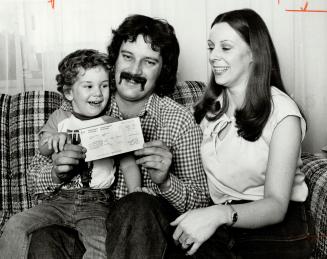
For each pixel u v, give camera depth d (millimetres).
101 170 1271
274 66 1230
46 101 1504
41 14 1776
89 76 1291
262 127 1141
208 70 1860
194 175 1294
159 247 951
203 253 987
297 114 1128
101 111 1344
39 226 1137
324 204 1142
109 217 1013
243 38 1159
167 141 1316
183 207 1207
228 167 1188
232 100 1248
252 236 1096
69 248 1063
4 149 1462
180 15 1831
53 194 1270
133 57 1291
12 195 1427
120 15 1809
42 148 1286
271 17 1861
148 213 969
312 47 1896
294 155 1104
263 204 1041
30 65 1798
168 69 1380
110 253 947
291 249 1079
